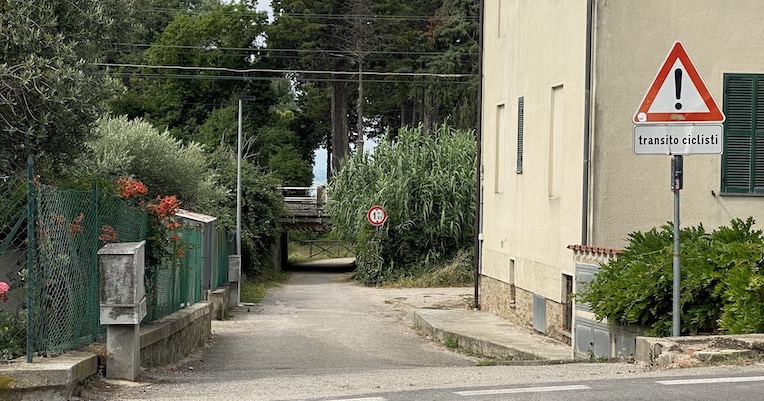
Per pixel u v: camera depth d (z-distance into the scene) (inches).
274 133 2588.6
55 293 390.0
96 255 446.9
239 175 1407.5
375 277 1628.9
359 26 2503.7
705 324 451.8
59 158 561.9
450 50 2301.9
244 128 2524.6
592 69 641.0
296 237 2797.7
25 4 515.2
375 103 2659.9
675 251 423.2
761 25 647.8
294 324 986.1
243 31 2551.7
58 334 394.0
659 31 642.2
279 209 1844.2
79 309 422.9
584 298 518.9
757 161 647.8
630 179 641.0
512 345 689.0
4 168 531.2
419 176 1631.4
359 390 370.9
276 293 1488.7
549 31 732.7
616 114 639.8
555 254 716.7
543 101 749.9
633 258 499.2
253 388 397.1
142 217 537.6
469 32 2333.9
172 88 2486.5
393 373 444.8
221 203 1738.4
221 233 1173.1
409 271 1620.3
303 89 2819.9
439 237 1628.9
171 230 598.5
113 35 584.7
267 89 2591.0
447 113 2455.7
